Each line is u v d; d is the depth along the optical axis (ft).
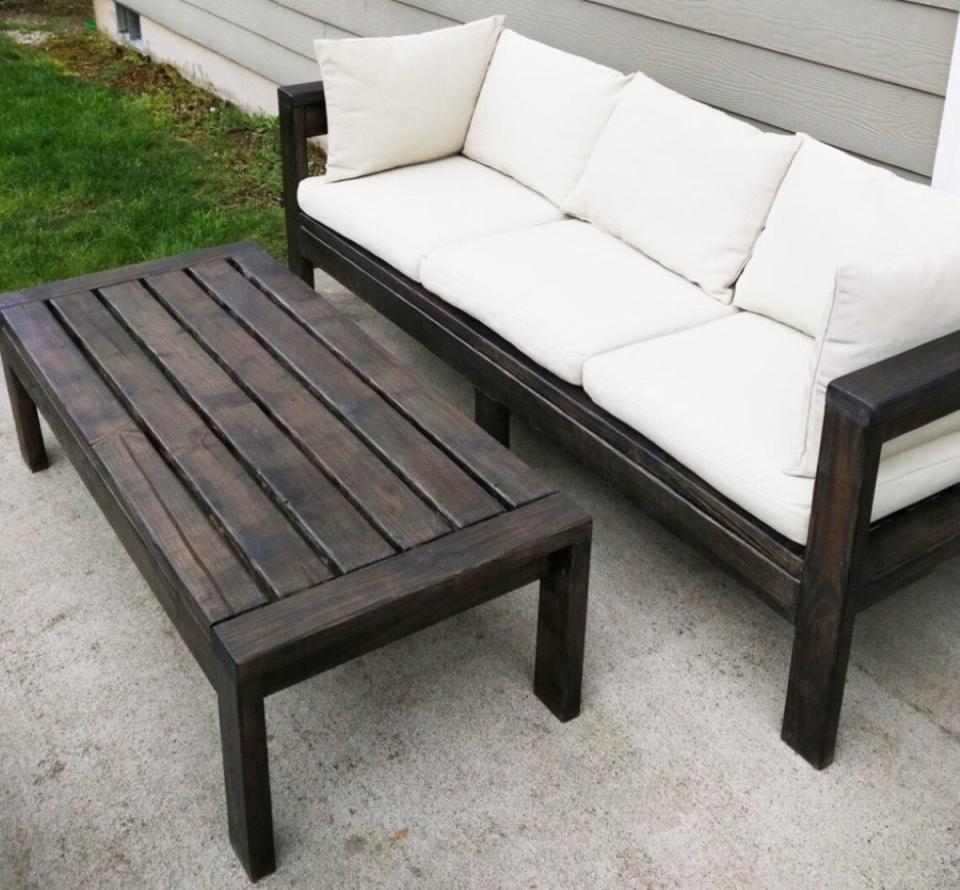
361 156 11.15
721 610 8.20
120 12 20.63
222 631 5.71
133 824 6.60
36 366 8.13
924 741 7.12
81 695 7.47
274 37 16.46
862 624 8.02
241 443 7.21
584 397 8.28
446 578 6.13
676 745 7.11
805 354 8.08
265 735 5.89
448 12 13.56
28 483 9.53
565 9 12.02
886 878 6.29
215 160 15.58
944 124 8.95
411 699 7.45
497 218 10.39
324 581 6.07
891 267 6.25
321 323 8.66
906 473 6.76
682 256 9.18
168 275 9.39
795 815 6.65
